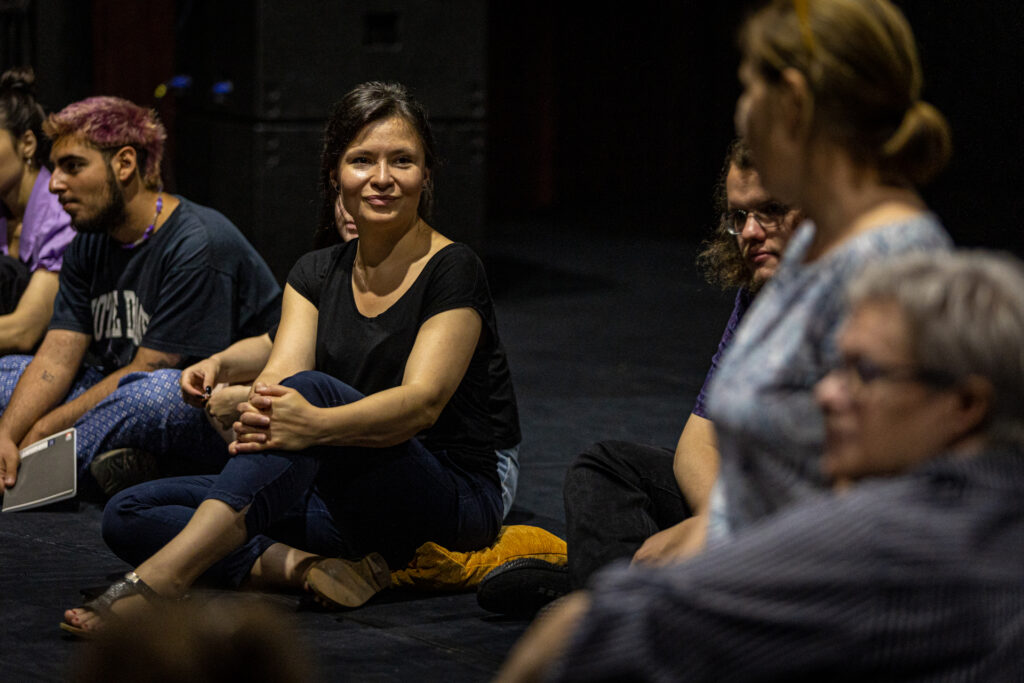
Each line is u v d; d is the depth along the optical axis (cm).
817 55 167
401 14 760
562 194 1488
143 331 424
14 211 478
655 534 286
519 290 952
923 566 130
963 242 1124
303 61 750
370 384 330
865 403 141
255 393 295
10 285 475
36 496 398
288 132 753
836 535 133
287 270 761
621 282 996
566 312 866
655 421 562
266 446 294
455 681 276
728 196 280
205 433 402
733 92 1459
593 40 1466
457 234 784
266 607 125
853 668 130
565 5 1451
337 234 364
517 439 356
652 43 1475
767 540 135
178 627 117
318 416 296
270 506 295
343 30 753
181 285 415
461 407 340
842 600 130
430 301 326
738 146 275
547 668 150
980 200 1303
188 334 416
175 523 315
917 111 170
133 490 320
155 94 931
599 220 1371
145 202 418
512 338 770
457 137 777
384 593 336
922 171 172
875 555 131
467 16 770
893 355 138
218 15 795
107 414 402
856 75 166
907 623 129
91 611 288
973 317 135
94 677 117
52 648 289
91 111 405
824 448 162
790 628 131
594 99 1480
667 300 924
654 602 135
